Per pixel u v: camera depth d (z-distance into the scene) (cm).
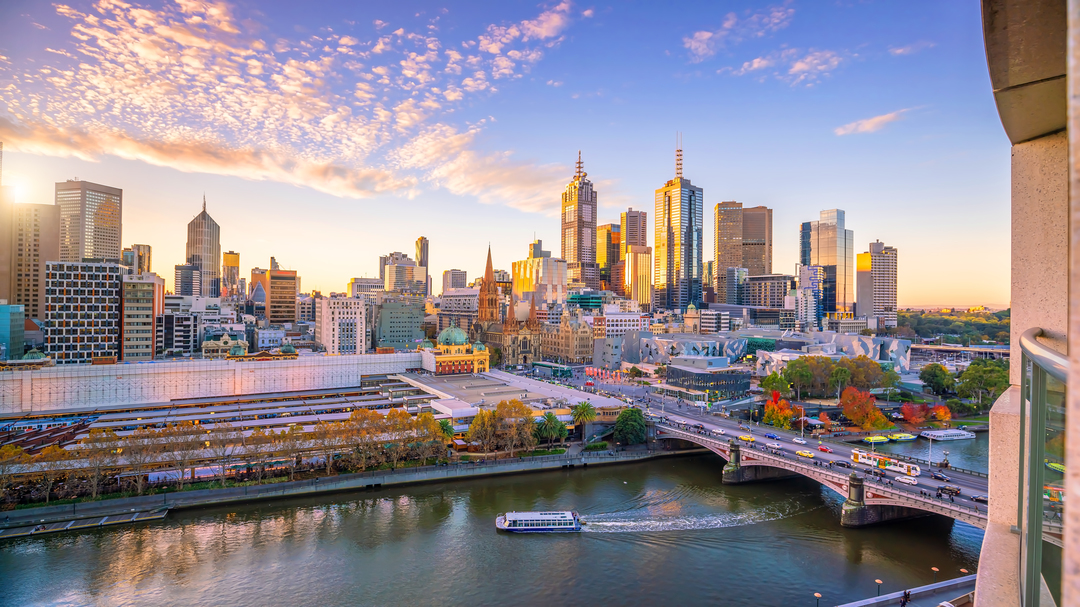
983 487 13838
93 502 13862
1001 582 1675
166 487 14888
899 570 11556
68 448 15488
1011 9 1346
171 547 12231
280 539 12706
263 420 19475
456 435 19475
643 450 19838
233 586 10756
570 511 13875
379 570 11425
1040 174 1917
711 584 11012
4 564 11356
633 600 10475
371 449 16588
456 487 16338
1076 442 430
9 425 19212
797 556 12169
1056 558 1291
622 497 15675
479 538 12900
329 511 14375
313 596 10494
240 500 14688
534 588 10850
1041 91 1625
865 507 13700
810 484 17138
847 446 18562
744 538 13038
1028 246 1958
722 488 16625
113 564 11450
